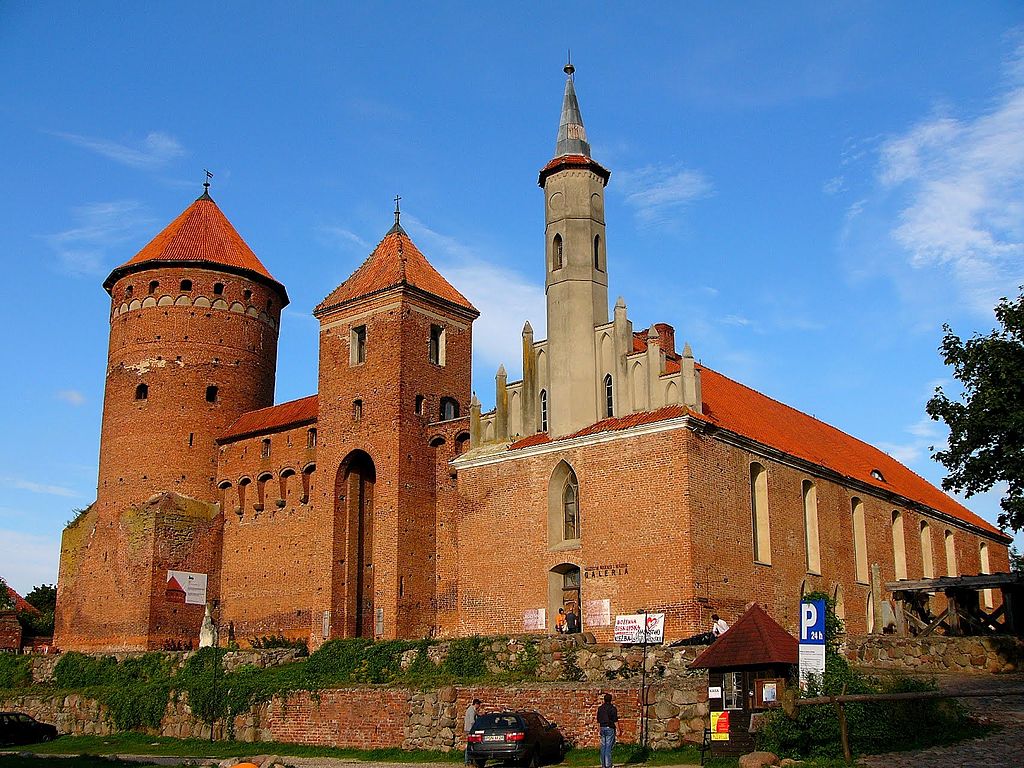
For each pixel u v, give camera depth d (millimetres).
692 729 30516
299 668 45344
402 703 37344
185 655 52531
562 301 47219
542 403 47750
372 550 55938
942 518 64438
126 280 67250
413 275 56250
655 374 43969
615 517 42750
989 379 40250
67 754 43125
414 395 54250
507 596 45812
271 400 68938
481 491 47938
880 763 23969
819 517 50281
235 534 62469
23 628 79938
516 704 34031
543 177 49375
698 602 40094
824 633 25609
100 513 64250
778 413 59469
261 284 69188
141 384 64812
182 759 38219
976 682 35969
